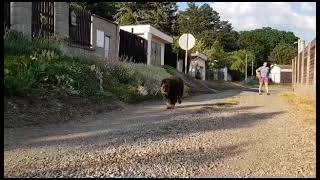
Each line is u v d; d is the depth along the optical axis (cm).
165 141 765
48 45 1428
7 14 1446
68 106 1065
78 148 685
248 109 1349
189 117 1113
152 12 6378
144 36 3145
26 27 1477
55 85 1156
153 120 1040
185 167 591
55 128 858
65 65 1295
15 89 974
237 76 6762
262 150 711
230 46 9056
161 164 603
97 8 4828
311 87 1670
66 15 1750
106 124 947
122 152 668
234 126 965
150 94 1691
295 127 955
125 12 5638
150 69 2180
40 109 968
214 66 5362
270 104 1534
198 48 5019
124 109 1259
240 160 639
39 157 616
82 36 1994
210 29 8556
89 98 1213
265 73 2238
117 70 1692
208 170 579
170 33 6750
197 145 737
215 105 1484
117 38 2530
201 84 2969
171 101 1356
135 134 827
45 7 1641
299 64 2283
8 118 858
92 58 1616
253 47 9412
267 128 941
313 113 1225
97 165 586
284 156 668
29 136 759
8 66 1083
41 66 1163
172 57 4084
